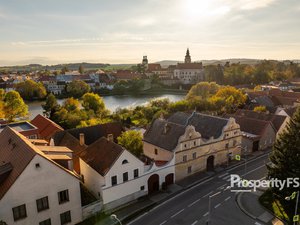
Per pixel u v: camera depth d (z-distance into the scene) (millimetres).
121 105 157000
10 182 31766
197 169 54719
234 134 60188
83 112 103188
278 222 38219
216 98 103875
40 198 33844
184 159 51906
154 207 42719
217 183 50438
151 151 57125
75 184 36656
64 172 35344
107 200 41281
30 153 33281
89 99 117812
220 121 59969
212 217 39719
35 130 59406
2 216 31266
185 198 45281
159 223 38562
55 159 37219
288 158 40594
